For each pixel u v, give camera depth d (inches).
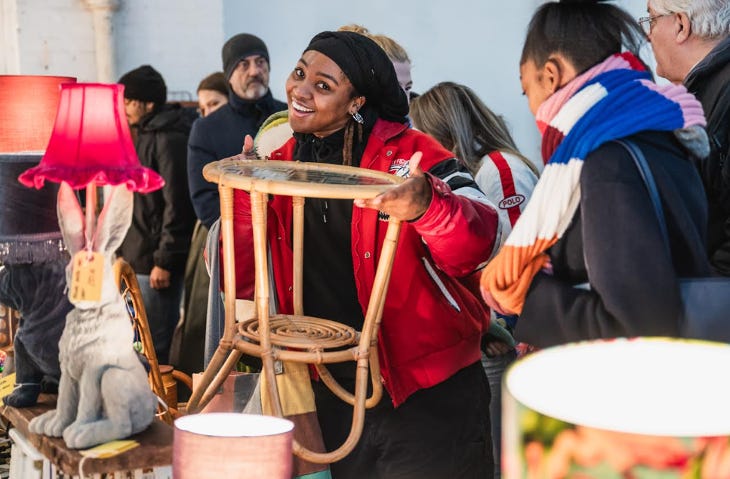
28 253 70.6
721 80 87.4
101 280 63.7
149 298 173.8
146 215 173.9
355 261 78.9
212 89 185.3
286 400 76.8
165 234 170.7
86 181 61.2
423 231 70.3
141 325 80.8
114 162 62.5
